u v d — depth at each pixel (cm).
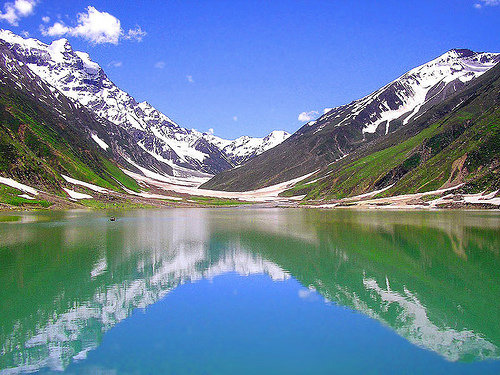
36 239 5403
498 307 2386
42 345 1956
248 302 2522
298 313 2305
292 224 7512
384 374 1636
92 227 7138
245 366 1712
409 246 4447
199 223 8131
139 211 13588
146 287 2905
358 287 2822
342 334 2014
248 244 4853
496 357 1770
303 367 1697
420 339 1948
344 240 5012
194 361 1755
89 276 3244
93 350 1886
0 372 1716
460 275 3109
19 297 2686
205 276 3206
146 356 1814
